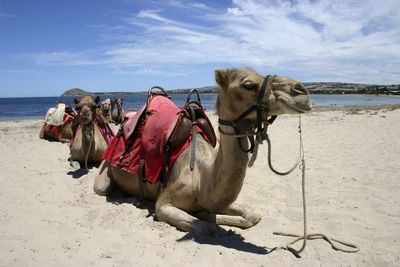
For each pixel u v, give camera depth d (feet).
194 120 16.76
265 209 17.76
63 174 25.66
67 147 39.47
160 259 12.35
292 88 11.68
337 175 23.86
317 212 16.94
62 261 12.24
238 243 13.66
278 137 44.37
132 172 17.65
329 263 12.17
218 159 13.21
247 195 19.99
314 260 12.25
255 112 12.12
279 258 12.24
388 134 42.78
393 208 17.29
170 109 17.94
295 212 17.11
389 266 12.05
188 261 12.17
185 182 15.29
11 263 12.17
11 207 18.24
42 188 22.00
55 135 44.55
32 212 17.37
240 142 12.61
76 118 28.78
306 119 70.90
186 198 15.28
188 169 15.51
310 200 18.97
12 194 20.67
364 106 135.23
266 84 11.82
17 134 54.13
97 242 13.83
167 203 15.79
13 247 13.43
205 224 14.46
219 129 12.90
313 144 37.86
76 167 27.30
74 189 21.63
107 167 20.10
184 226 14.64
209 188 13.78
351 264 12.17
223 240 13.96
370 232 14.67
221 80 12.37
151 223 15.47
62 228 15.19
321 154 31.83
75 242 13.83
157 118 17.42
